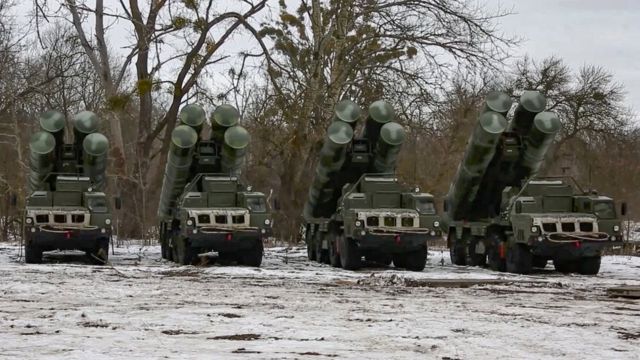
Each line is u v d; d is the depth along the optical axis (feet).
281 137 143.33
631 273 86.22
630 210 185.47
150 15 139.85
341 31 140.97
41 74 175.01
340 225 90.79
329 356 31.71
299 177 143.74
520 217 83.35
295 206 143.74
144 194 139.23
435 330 39.17
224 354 31.65
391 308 48.67
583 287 67.00
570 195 84.84
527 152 90.17
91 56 144.97
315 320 42.37
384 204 87.71
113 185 147.95
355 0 142.20
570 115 176.35
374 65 144.05
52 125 98.27
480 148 88.58
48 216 88.79
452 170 164.76
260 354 31.86
